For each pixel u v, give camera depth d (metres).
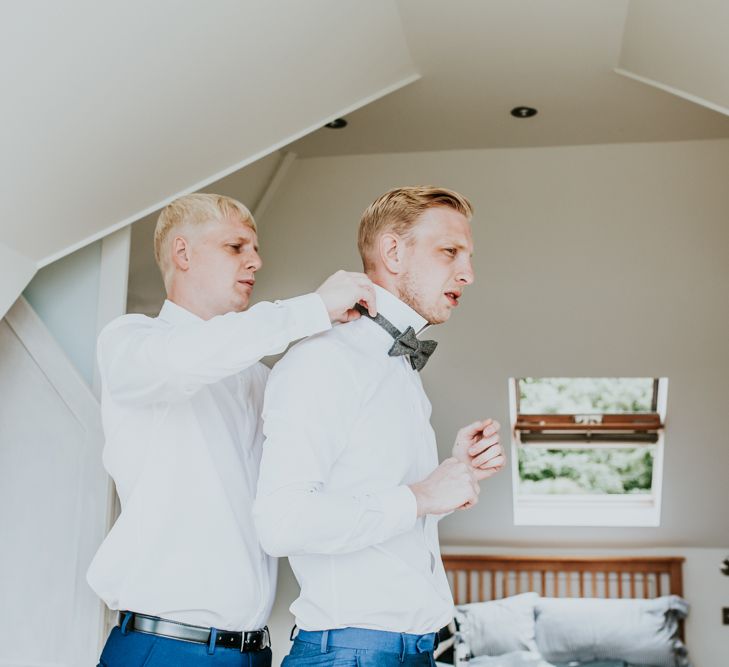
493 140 4.57
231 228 2.11
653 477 6.27
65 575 2.63
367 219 1.79
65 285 2.81
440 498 1.51
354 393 1.58
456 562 6.34
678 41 2.98
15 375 2.72
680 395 5.63
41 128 2.06
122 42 1.99
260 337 1.56
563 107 4.17
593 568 6.22
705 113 4.23
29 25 1.75
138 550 1.88
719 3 2.54
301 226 5.05
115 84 2.12
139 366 1.63
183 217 2.11
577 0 3.06
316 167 4.80
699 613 6.12
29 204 2.29
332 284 1.65
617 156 4.69
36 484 2.68
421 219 1.72
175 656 1.84
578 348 5.43
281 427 1.50
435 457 1.82
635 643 5.72
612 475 6.41
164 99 2.33
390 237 1.73
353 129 4.40
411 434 1.67
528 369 5.57
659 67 3.32
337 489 1.57
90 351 2.77
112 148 2.35
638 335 5.34
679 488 6.05
